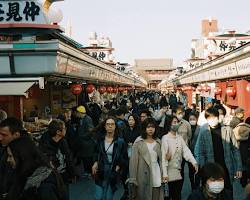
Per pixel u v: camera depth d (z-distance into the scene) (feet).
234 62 39.81
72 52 29.99
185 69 119.24
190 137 28.91
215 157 21.76
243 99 43.80
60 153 18.58
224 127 21.98
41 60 25.00
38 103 46.96
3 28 24.54
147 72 433.07
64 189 11.71
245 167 25.57
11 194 11.03
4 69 25.02
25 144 11.22
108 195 21.18
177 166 22.70
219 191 11.51
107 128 21.44
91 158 34.01
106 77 60.34
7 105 30.58
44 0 25.71
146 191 20.43
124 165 21.47
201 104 75.72
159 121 40.09
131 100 85.15
